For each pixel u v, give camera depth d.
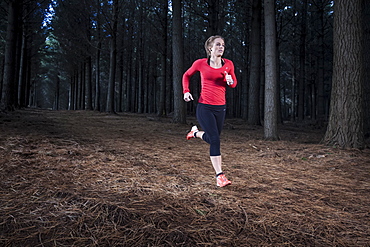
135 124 10.20
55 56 29.14
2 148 3.54
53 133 5.49
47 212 1.85
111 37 16.44
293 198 2.46
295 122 19.25
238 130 10.31
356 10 5.29
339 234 1.76
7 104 10.34
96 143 4.79
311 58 22.70
